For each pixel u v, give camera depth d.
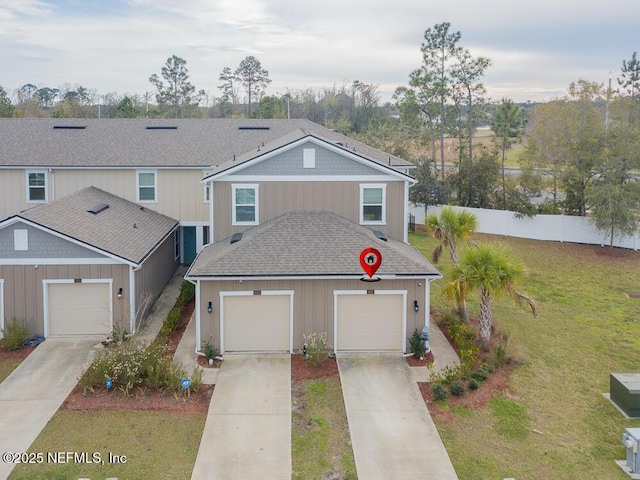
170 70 70.62
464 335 17.72
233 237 20.23
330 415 13.47
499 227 34.94
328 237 17.94
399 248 18.77
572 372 16.20
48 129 28.59
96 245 17.62
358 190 20.77
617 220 29.92
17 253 17.39
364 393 14.56
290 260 16.86
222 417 13.27
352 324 17.03
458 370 15.36
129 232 20.61
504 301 22.53
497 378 15.43
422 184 36.62
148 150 26.81
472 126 52.38
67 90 105.12
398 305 17.03
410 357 16.77
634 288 25.02
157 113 68.81
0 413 13.19
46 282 17.55
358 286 16.83
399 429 12.90
